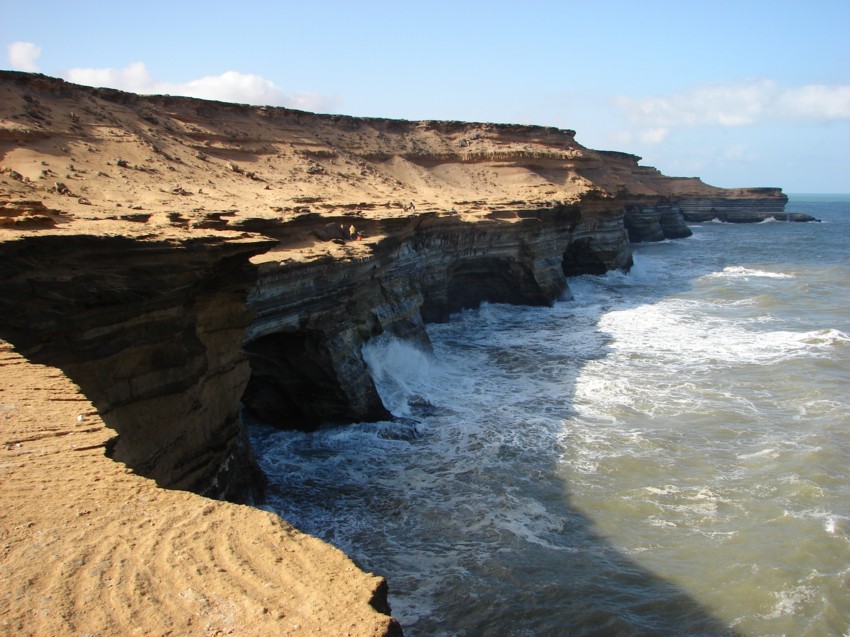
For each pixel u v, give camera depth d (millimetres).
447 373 31156
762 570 15828
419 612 14523
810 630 13984
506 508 18828
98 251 13719
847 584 15289
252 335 20969
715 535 17344
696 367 31562
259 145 47406
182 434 15750
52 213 17375
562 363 32531
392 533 17688
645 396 27609
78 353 13461
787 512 18266
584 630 14062
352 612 5535
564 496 19438
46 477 7238
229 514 6922
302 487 20266
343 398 24406
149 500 7043
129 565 5941
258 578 5922
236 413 18094
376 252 27828
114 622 5273
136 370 14656
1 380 9703
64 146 33594
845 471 20547
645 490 19672
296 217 25875
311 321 23219
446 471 21188
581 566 16156
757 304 47281
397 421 25109
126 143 37062
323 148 51188
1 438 7941
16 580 5625
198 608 5496
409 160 58625
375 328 28484
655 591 15250
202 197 32250
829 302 47781
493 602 14867
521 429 24266
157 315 14867
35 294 12859
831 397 27016
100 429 8539
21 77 35656
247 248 16125
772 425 24375
